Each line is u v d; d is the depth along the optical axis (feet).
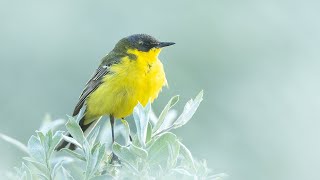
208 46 49.39
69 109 47.32
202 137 44.75
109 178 19.77
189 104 22.93
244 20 50.11
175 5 51.24
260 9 51.70
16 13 49.32
